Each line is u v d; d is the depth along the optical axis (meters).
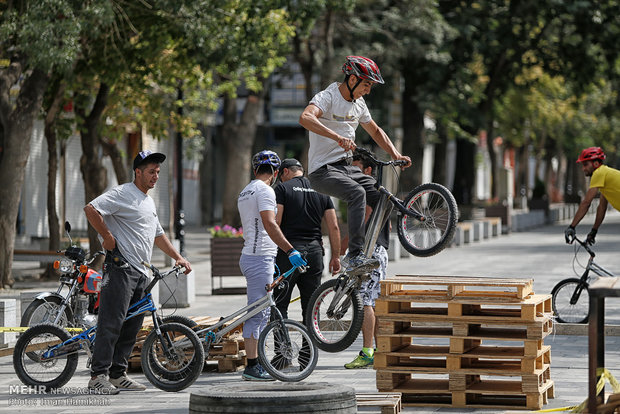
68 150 80.19
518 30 92.50
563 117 133.50
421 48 78.88
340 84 21.61
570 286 32.81
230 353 25.58
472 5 88.56
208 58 46.66
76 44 39.38
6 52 45.84
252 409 16.00
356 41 80.31
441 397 21.00
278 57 54.00
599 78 100.12
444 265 60.38
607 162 183.12
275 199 24.09
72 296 27.30
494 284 19.89
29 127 42.56
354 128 21.94
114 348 23.17
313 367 23.38
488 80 104.38
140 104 56.84
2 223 42.31
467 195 108.12
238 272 45.38
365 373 24.70
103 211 22.39
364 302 25.58
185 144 97.62
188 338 22.97
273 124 125.19
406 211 21.05
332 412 16.30
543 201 124.25
